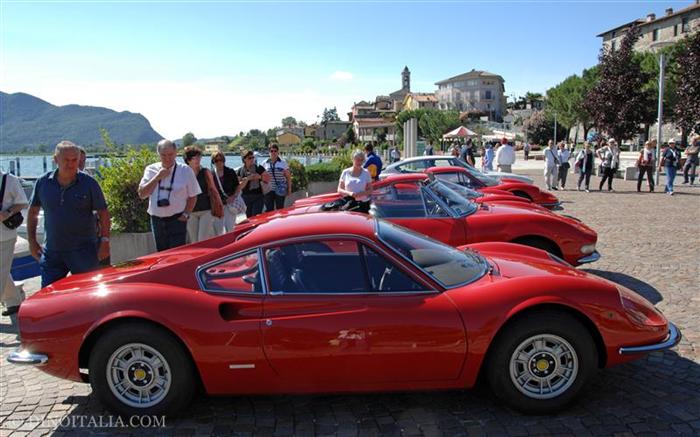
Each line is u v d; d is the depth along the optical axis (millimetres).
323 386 3516
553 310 3533
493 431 3422
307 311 3496
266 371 3484
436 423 3547
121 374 3602
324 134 129625
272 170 10875
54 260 5031
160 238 6234
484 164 22453
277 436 3451
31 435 3557
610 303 3557
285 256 3676
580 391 3547
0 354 5098
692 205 14438
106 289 3646
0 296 5930
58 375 3627
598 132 40125
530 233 6211
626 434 3346
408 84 162250
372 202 6785
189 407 3859
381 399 3910
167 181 6156
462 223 6344
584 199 16281
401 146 68750
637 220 11891
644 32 72062
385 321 3428
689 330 5066
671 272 7234
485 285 3656
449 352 3441
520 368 3551
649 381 4066
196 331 3445
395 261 3637
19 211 5867
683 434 3332
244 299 3559
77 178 5031
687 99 28828
